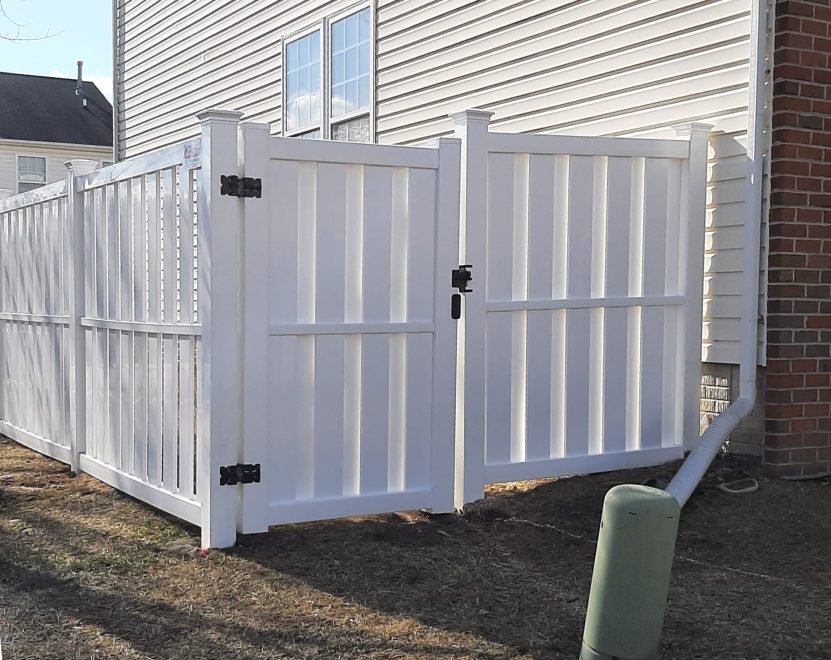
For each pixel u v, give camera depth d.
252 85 12.15
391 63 9.39
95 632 3.74
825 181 5.77
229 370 4.73
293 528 5.11
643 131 6.69
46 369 7.00
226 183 4.65
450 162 5.21
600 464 5.77
